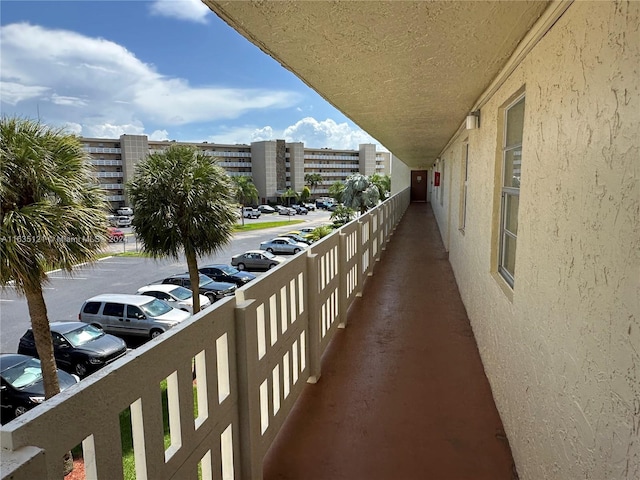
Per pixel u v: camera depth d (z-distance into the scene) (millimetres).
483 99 3295
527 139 1948
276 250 26250
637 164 927
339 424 2393
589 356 1183
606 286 1077
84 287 19859
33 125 6633
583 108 1260
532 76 1888
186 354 1337
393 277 5980
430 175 20781
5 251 6105
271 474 1985
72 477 4492
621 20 1020
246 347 1697
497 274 2834
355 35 1901
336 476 1972
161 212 10242
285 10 1618
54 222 6531
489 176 3152
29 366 8227
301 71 2562
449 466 2043
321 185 86500
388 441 2234
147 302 12445
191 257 10836
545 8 1552
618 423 1003
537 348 1721
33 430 792
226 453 1666
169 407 1290
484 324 3176
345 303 3996
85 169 7234
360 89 3074
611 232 1054
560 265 1444
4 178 6172
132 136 60281
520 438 1975
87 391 928
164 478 1213
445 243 8609
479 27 1787
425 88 3062
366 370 3072
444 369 3092
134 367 1085
